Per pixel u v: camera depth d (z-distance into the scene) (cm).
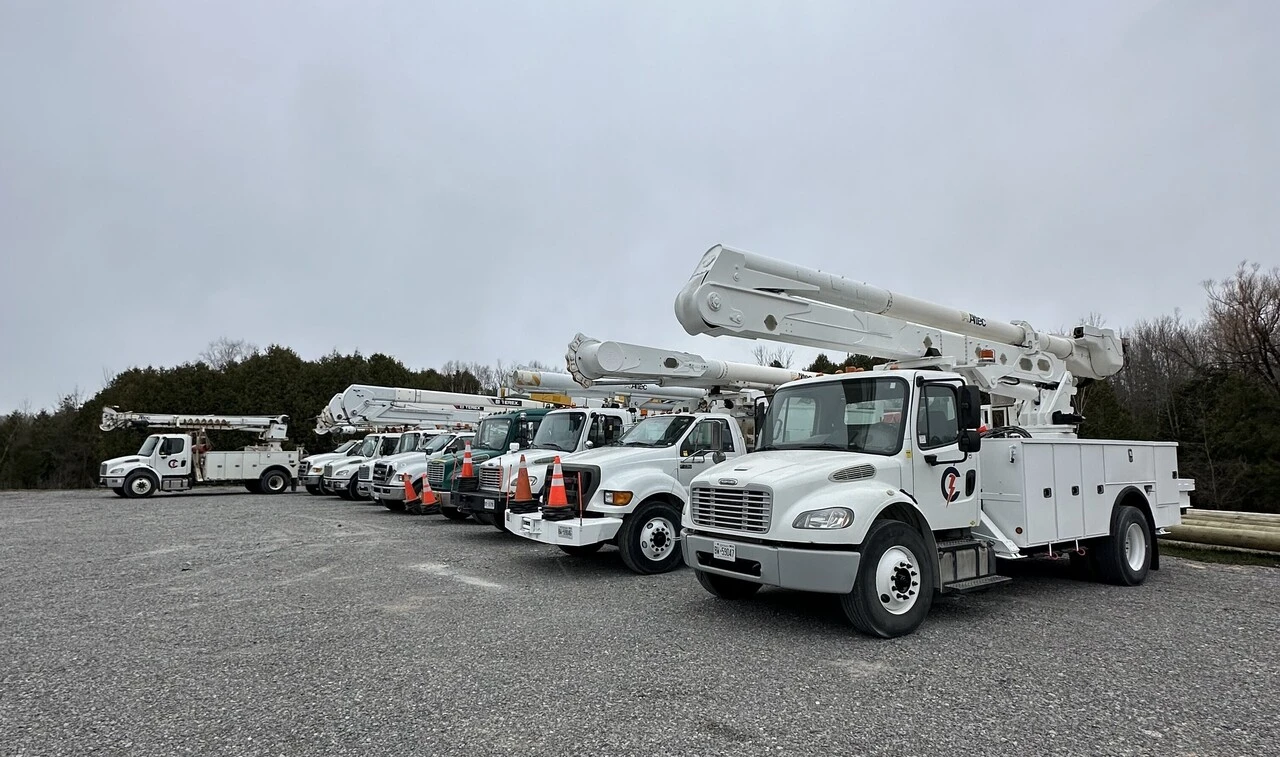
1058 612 661
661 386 1317
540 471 1056
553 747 359
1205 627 605
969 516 665
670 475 905
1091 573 810
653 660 505
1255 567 945
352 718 400
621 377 1140
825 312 814
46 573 885
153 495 2598
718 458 946
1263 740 371
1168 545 1173
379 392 2303
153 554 1041
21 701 434
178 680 470
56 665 505
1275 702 427
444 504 1379
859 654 521
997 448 693
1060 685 454
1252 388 2770
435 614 648
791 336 783
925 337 904
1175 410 3241
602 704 418
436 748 359
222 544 1146
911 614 576
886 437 632
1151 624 615
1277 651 534
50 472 4384
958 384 673
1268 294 2973
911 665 495
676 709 410
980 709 412
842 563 544
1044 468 703
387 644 549
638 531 857
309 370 4644
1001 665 495
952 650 532
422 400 2381
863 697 430
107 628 608
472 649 533
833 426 671
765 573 570
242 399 4334
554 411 1207
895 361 893
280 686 455
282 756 352
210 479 2553
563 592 748
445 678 467
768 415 737
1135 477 842
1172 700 429
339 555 1015
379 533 1289
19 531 1364
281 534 1280
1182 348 3653
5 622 632
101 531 1353
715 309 728
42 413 4619
